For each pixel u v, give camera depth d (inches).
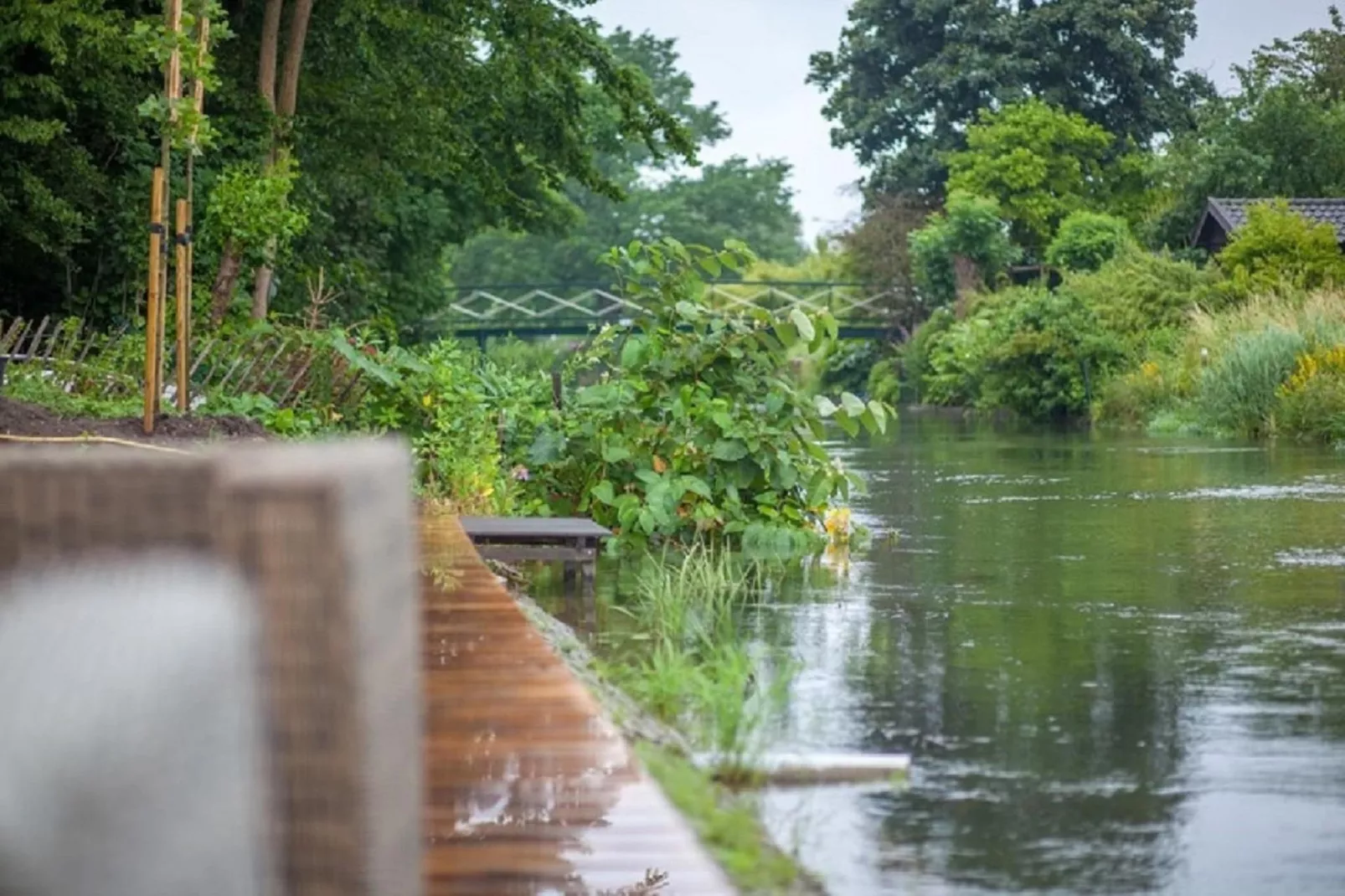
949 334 1898.4
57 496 63.9
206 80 391.2
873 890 137.2
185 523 64.1
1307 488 602.2
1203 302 1486.2
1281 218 1503.4
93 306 778.8
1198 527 464.8
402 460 73.0
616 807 136.6
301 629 63.6
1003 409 1585.9
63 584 64.1
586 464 437.4
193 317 628.7
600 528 338.6
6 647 63.0
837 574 364.5
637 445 430.0
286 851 63.9
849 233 2423.7
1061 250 2033.7
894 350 2266.2
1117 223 2042.3
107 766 62.2
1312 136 1963.6
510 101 991.0
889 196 2513.5
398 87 916.0
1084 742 195.6
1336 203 1637.6
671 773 159.3
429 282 1338.6
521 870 122.3
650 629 282.4
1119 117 2635.3
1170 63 2684.5
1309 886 139.6
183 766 62.6
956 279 2127.2
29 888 62.2
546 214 1366.9
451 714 164.7
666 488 413.7
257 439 397.7
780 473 430.9
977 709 214.8
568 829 131.3
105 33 649.0
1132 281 1550.2
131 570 64.0
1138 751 190.9
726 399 436.1
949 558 397.1
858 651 260.4
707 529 430.6
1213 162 1950.1
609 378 454.0
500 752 151.3
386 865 66.2
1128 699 221.9
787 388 436.1
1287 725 205.2
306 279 870.4
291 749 63.9
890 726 203.9
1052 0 2645.2
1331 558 387.5
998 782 175.5
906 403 2043.6
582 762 148.7
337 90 905.5
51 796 62.1
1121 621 292.7
